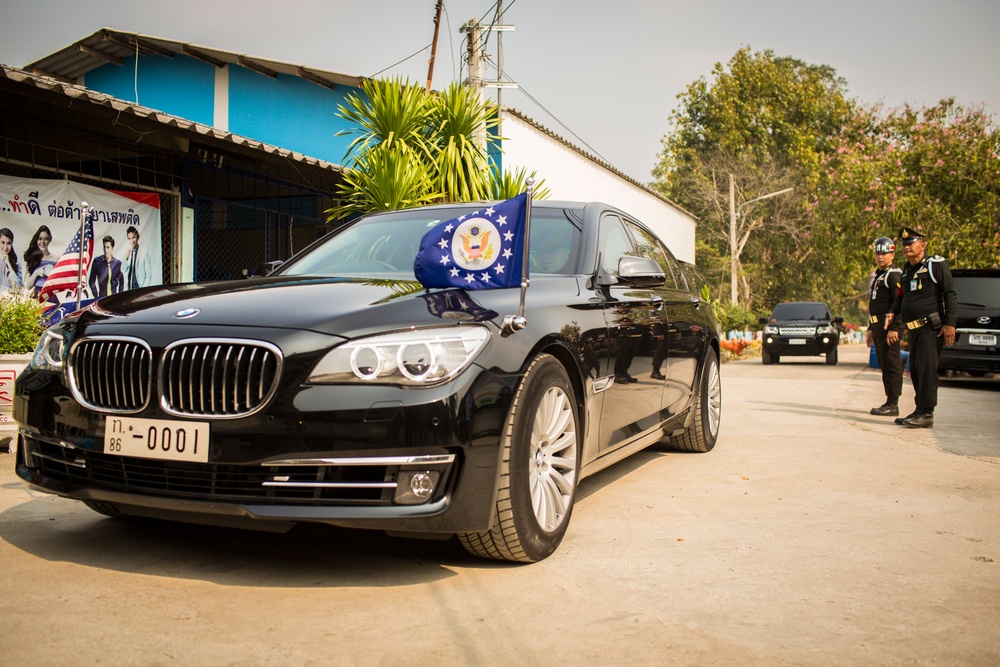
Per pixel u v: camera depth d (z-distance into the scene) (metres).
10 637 2.20
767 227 38.50
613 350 3.64
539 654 2.18
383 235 4.13
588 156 16.53
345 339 2.56
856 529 3.54
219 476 2.58
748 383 12.19
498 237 3.00
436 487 2.57
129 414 2.68
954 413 8.20
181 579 2.73
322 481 2.54
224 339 2.59
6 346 5.05
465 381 2.60
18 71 6.09
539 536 2.94
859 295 41.91
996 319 11.01
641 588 2.73
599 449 3.60
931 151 24.83
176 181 9.24
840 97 42.47
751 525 3.59
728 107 40.69
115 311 2.94
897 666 2.13
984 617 2.50
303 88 14.06
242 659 2.11
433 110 10.66
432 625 2.37
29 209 7.54
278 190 10.78
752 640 2.29
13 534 3.22
